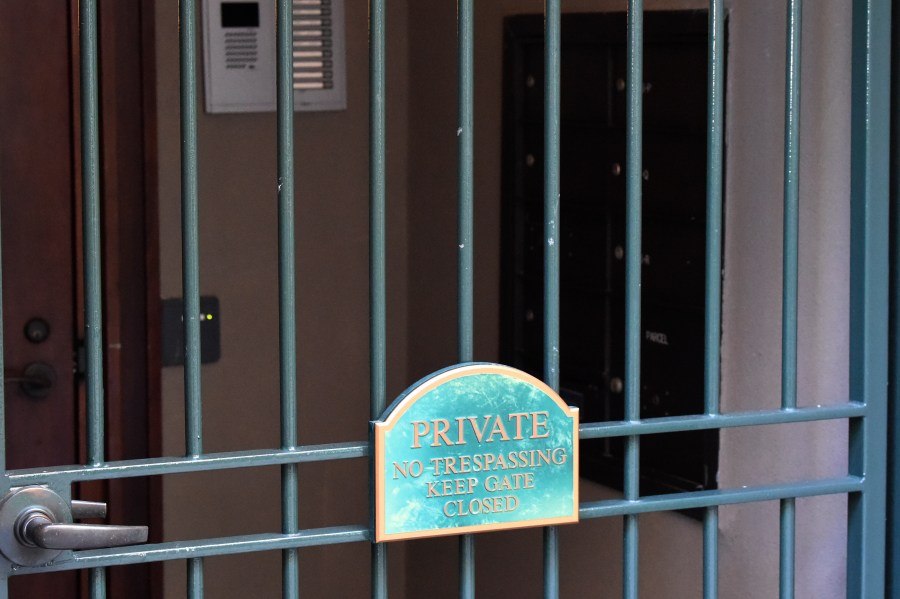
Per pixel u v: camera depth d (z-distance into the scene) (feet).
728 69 6.11
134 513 8.43
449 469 4.45
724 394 6.27
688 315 6.56
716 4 4.77
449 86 8.52
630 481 4.79
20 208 7.91
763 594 6.19
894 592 5.29
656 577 7.00
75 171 8.02
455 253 8.59
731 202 6.15
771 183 5.90
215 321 8.56
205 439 8.58
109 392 8.25
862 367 5.14
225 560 8.80
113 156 8.11
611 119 7.02
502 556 8.40
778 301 5.90
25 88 7.85
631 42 4.66
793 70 4.88
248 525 8.84
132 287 8.26
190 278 4.21
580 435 4.66
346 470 9.21
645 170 6.81
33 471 4.00
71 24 7.91
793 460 5.89
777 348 5.93
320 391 9.04
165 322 8.36
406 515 4.39
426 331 9.06
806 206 5.72
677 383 6.68
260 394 8.79
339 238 8.99
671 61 6.56
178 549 4.17
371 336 4.45
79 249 8.07
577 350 7.46
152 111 8.16
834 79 5.52
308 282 8.90
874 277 5.10
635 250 4.74
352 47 8.88
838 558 5.68
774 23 5.83
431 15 8.72
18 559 3.94
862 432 5.16
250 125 8.59
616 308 7.08
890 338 5.24
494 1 7.99
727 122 6.14
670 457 6.78
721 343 6.26
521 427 4.55
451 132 8.55
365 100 8.96
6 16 7.77
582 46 7.23
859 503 5.21
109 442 8.28
